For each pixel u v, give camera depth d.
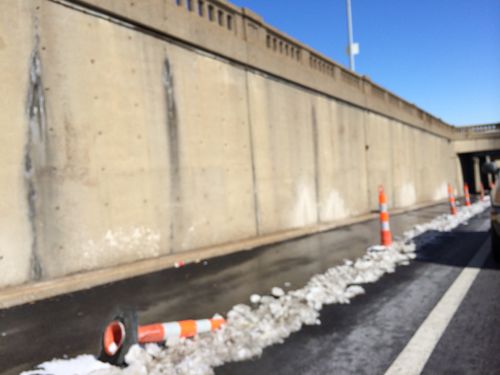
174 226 6.55
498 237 5.37
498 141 31.41
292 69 10.24
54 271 4.84
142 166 6.06
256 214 8.64
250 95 8.73
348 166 13.47
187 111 6.98
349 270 5.18
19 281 4.50
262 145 9.03
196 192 7.05
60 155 5.00
